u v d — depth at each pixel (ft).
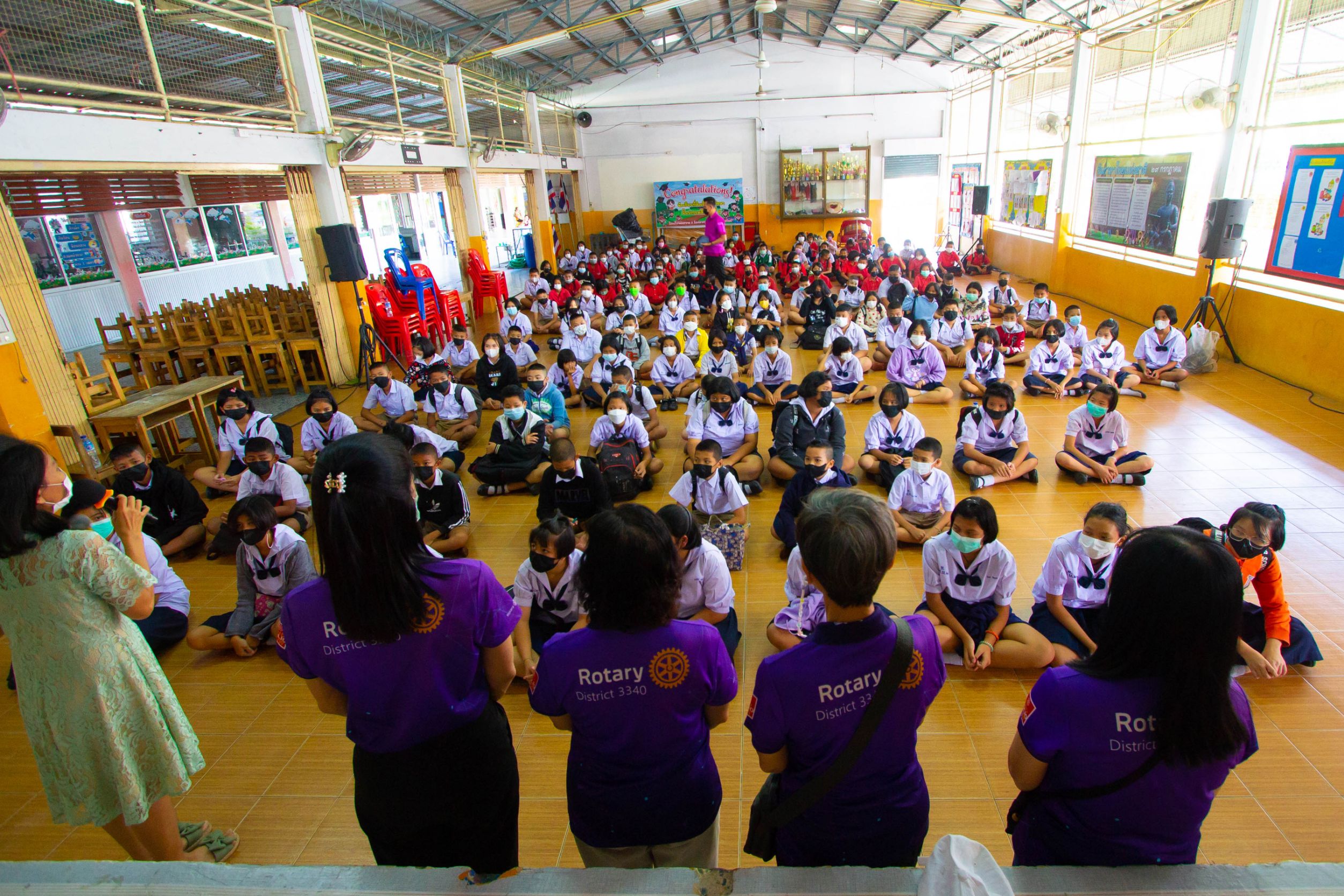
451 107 39.75
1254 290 25.86
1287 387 23.73
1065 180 41.42
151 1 19.70
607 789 5.60
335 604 4.48
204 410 21.66
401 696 4.81
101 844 9.22
